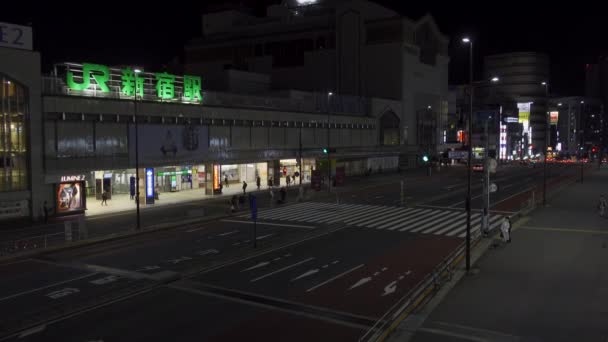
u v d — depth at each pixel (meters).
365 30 97.06
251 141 63.97
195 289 21.52
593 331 16.33
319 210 46.66
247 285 22.03
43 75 43.00
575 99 195.12
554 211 44.84
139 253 28.81
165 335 16.38
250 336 16.27
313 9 106.00
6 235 34.38
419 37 102.25
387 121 93.12
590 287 21.31
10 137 39.69
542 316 17.77
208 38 112.81
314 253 28.41
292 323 17.42
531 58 174.88
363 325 17.20
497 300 19.58
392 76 95.12
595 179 83.38
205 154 57.16
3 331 16.73
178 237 33.78
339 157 81.12
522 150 162.25
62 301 19.95
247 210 46.03
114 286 21.97
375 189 66.12
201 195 56.78
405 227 37.47
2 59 38.75
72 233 34.19
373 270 24.52
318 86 101.38
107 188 52.34
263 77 89.75
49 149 41.91
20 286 22.20
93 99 45.28
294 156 71.25
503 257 26.95
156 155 51.22
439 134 111.94
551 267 24.75
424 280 22.53
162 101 52.09
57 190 42.03
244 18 113.75
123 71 48.75
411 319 17.45
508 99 172.75
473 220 40.72
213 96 60.84
